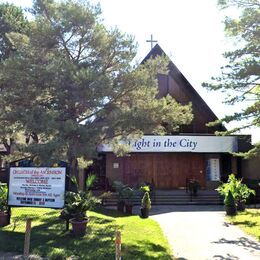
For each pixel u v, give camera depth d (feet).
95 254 36.11
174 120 54.60
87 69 49.80
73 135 49.80
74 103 52.54
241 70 61.21
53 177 44.34
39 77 50.88
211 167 106.32
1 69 52.31
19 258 34.09
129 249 38.83
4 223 46.32
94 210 68.18
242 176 107.76
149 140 98.22
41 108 50.80
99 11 55.01
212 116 110.83
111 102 55.98
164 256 37.35
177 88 111.45
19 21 97.86
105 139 57.16
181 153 105.81
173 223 58.90
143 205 64.08
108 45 55.77
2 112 52.85
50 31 52.13
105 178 100.73
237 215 67.72
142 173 104.27
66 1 55.11
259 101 64.54
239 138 101.81
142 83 54.39
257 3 65.77
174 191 98.12
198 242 45.29
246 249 42.11
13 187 45.98
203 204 87.56
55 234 42.96
